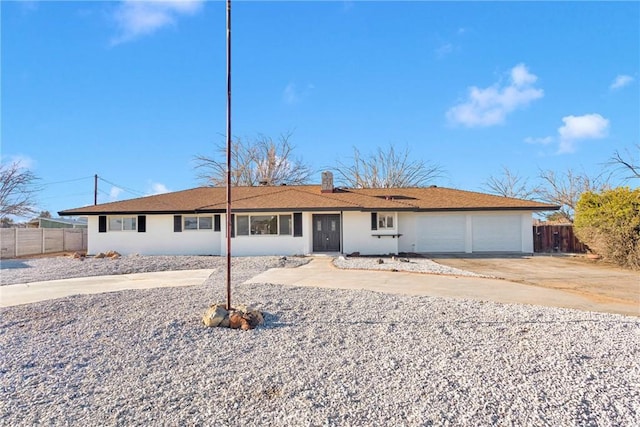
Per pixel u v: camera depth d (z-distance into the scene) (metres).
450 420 3.21
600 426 3.13
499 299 8.27
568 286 10.28
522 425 3.14
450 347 5.03
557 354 4.73
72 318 6.53
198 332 5.75
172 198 21.81
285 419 3.24
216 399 3.62
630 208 14.33
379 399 3.60
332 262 16.00
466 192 23.66
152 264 14.99
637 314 6.91
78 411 3.39
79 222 35.84
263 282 10.58
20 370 4.35
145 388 3.87
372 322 6.25
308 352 4.91
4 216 31.34
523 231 21.02
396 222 19.64
